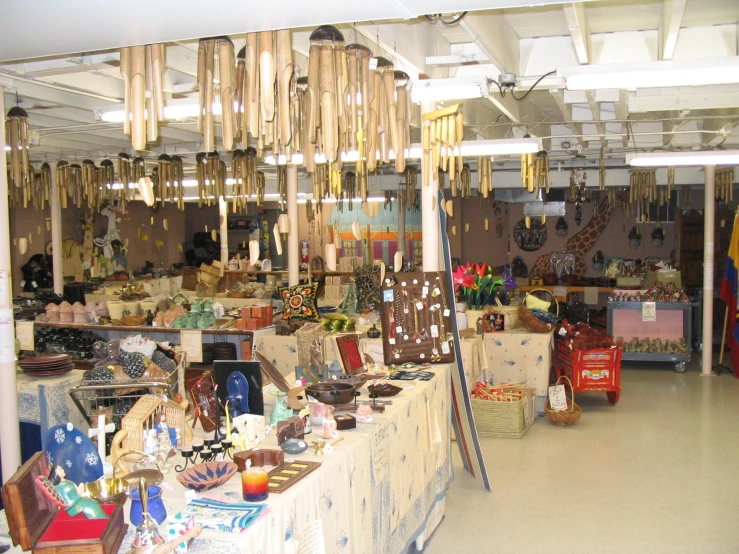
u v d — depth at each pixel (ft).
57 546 6.58
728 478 18.06
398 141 11.95
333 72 9.75
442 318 17.02
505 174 39.37
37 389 16.57
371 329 21.68
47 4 7.94
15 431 15.48
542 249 49.60
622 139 28.09
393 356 16.60
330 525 9.27
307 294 25.08
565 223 48.88
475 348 23.16
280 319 26.68
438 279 17.16
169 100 16.72
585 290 42.16
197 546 6.90
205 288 35.27
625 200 41.78
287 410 11.70
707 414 24.81
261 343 23.65
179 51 16.78
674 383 30.32
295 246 29.30
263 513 7.67
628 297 33.78
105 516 7.27
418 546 13.92
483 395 22.70
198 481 8.61
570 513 15.88
